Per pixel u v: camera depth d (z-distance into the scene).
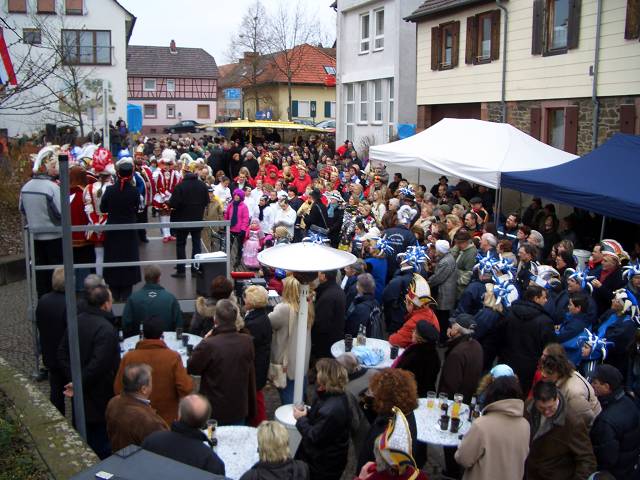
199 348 5.75
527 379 6.72
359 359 6.73
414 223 11.85
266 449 4.10
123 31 34.59
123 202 8.56
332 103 52.25
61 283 6.72
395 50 25.83
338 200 13.38
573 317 6.91
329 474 5.00
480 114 20.00
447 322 9.33
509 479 4.59
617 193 9.83
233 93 51.22
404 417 4.31
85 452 5.06
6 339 9.48
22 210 8.80
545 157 13.02
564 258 8.90
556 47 16.83
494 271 8.02
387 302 8.47
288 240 10.76
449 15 20.80
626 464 5.11
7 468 4.86
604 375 5.11
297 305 7.02
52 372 6.80
